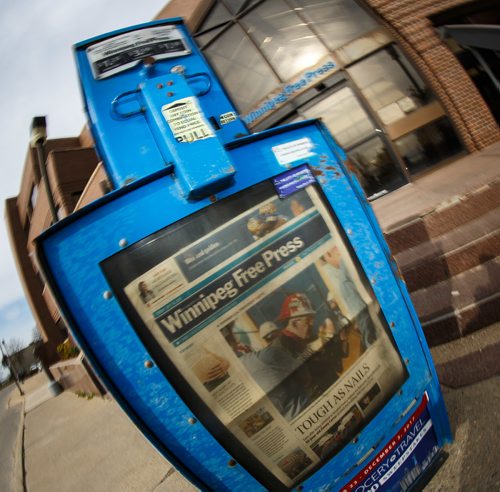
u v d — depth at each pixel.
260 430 1.52
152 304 1.41
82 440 5.75
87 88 1.90
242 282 1.51
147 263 1.42
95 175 7.76
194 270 1.46
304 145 1.71
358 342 1.67
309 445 1.58
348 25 6.37
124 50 2.04
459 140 5.96
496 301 2.84
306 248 1.61
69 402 10.38
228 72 7.09
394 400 1.76
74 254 1.38
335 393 1.62
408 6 6.11
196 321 1.45
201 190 1.46
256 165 1.59
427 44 6.02
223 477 1.49
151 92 1.54
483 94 6.14
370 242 1.73
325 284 1.63
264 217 1.57
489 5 6.07
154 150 1.76
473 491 1.74
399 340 1.78
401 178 6.18
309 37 6.54
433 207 3.80
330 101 6.41
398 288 1.78
